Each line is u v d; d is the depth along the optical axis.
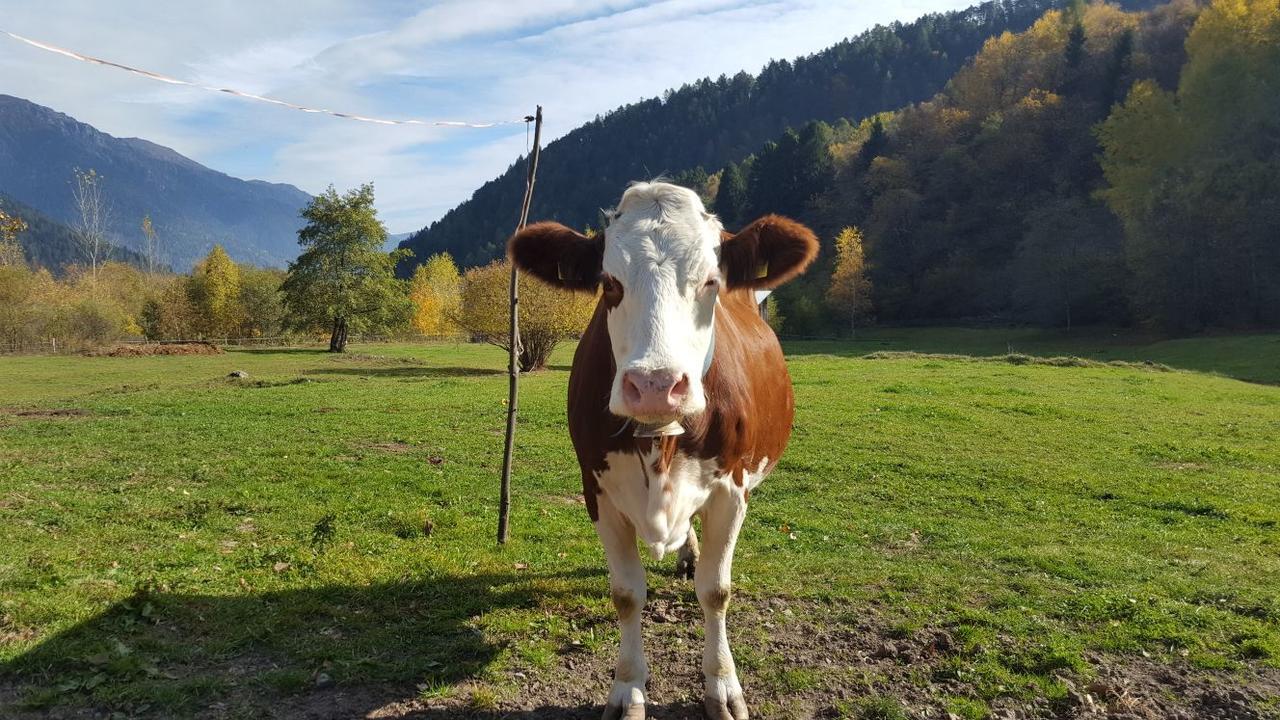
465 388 23.75
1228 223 55.22
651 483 3.88
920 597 6.19
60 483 9.91
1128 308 63.56
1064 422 16.25
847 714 4.38
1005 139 91.31
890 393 20.92
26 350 54.25
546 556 7.09
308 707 4.23
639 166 192.00
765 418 4.89
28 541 7.05
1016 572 6.98
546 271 4.24
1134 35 96.38
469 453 12.73
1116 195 66.25
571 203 176.75
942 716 4.38
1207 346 47.41
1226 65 59.81
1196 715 4.41
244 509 8.64
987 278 83.12
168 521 8.01
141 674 4.46
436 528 7.94
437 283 79.81
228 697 4.30
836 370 29.03
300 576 6.15
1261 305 56.59
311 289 52.94
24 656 4.50
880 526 8.63
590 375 4.29
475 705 4.31
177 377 31.75
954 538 8.16
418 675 4.61
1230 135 58.62
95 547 6.87
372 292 54.31
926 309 86.62
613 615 5.63
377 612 5.52
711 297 3.80
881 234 93.19
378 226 54.41
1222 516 9.26
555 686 4.61
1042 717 4.39
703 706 4.39
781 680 4.73
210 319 75.31
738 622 5.63
